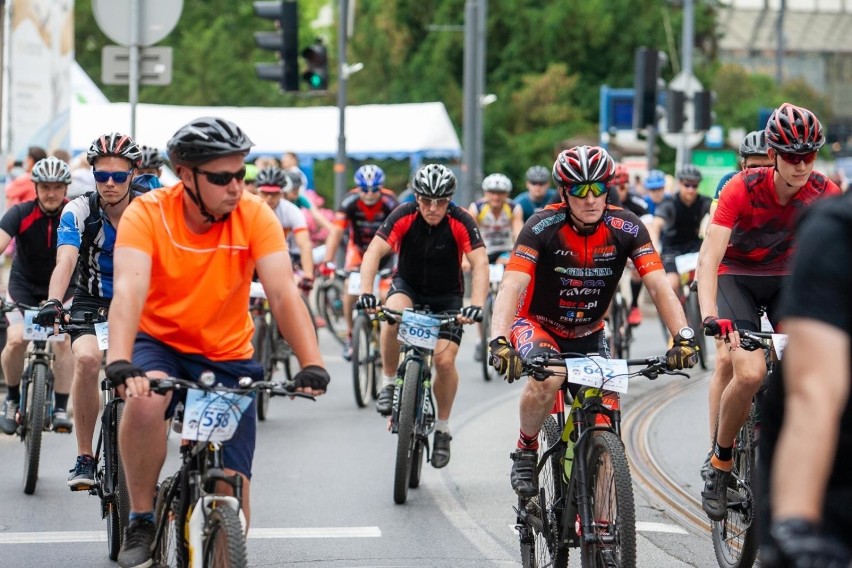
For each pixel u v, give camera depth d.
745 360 14.11
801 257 6.79
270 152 70.31
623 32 108.50
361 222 31.34
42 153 37.22
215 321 11.05
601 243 13.62
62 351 19.08
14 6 38.38
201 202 10.52
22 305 18.58
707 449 22.77
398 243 21.31
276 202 29.09
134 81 28.25
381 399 21.94
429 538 16.25
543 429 13.74
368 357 27.88
